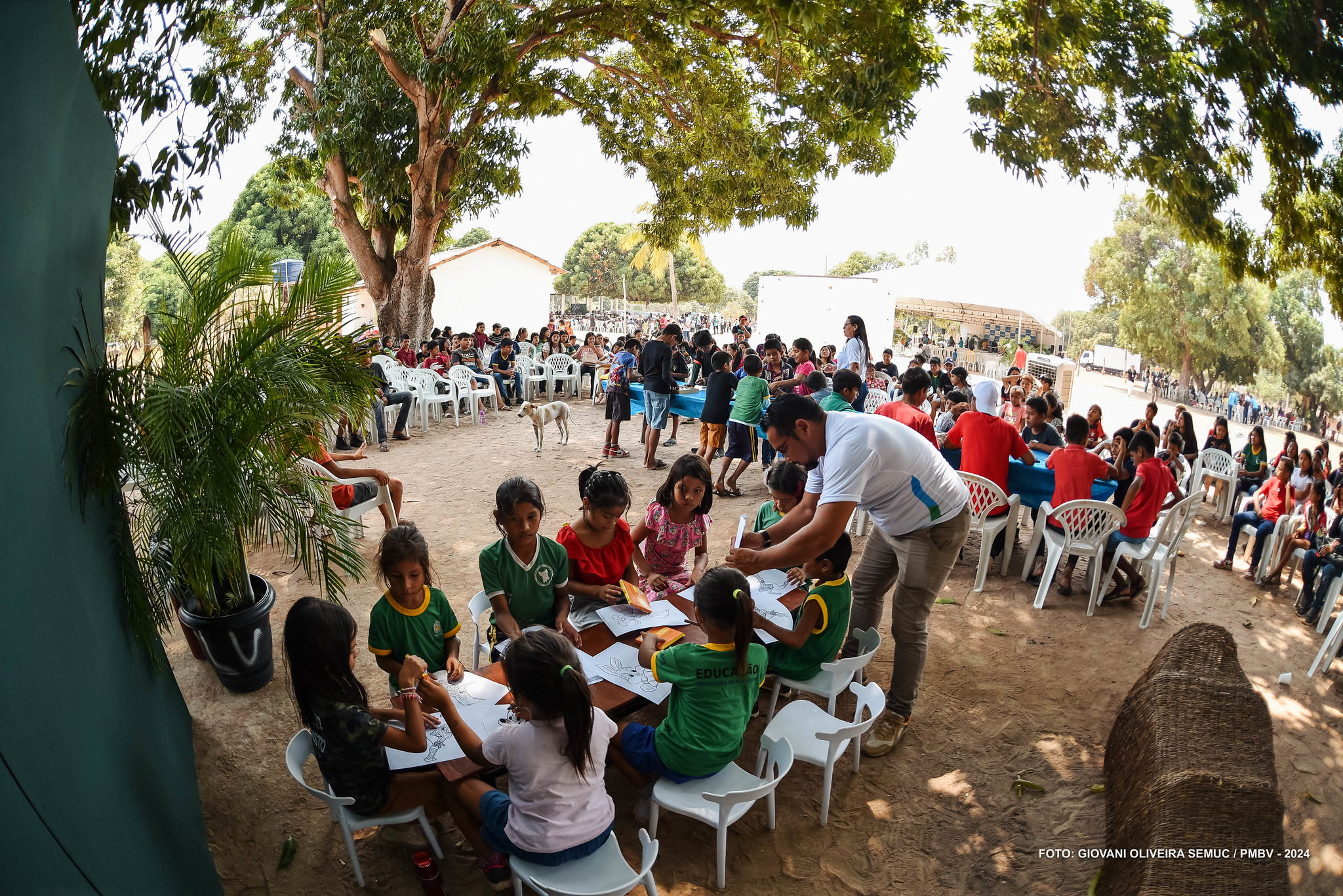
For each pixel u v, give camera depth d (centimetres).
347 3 1413
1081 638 535
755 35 1138
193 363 370
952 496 380
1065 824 351
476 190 1567
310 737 284
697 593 294
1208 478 949
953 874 322
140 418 327
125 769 257
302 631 266
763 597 412
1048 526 606
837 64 862
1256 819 277
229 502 344
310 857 321
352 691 273
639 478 912
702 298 6016
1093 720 435
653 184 1586
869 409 966
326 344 399
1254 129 564
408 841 314
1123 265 2134
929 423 649
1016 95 649
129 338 388
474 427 1224
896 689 407
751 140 1346
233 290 390
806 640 367
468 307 2589
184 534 341
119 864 209
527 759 254
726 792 298
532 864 254
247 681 430
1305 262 574
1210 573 686
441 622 351
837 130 1073
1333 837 353
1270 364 1554
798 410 371
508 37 1188
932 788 376
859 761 388
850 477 355
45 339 266
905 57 758
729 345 1836
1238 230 596
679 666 294
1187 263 2014
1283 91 546
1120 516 554
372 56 1395
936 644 521
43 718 203
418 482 872
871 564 423
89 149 308
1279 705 466
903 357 3020
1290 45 537
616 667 336
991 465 605
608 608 385
